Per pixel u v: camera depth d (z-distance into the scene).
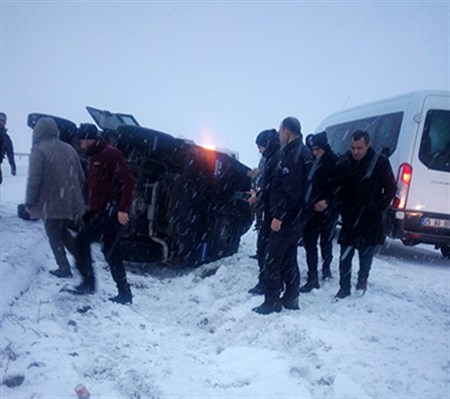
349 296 5.62
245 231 7.86
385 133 9.07
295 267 5.03
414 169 8.19
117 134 6.61
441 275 7.82
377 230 5.46
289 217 4.69
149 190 6.60
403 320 5.01
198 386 3.38
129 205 4.78
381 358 3.95
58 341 3.73
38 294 4.77
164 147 6.33
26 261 5.48
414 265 8.63
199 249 6.62
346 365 3.72
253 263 7.09
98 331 4.12
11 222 7.50
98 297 4.99
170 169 6.70
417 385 3.54
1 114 8.27
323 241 6.34
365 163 5.31
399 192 8.23
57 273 5.49
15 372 3.10
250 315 4.77
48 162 5.11
